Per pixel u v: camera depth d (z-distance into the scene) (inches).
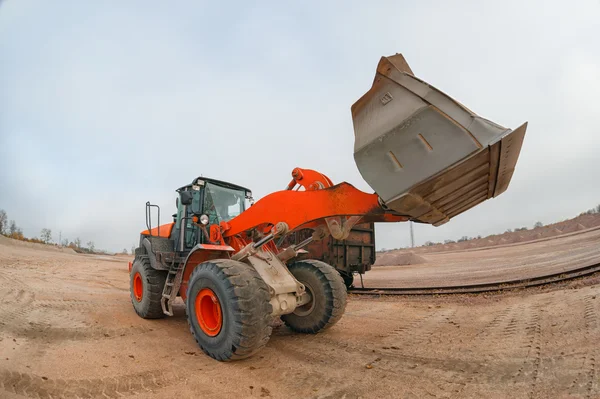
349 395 118.2
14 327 189.0
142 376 134.3
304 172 176.1
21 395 113.6
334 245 393.7
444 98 112.9
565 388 112.0
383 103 122.7
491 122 107.5
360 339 187.2
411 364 145.3
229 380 132.3
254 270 163.0
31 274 426.6
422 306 280.7
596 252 541.3
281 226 165.5
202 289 163.6
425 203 120.4
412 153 115.6
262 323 149.2
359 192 146.6
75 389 120.6
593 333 158.9
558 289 275.4
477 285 342.0
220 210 230.2
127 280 467.8
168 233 267.6
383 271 749.9
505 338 171.6
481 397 111.7
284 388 125.6
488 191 128.0
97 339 179.8
